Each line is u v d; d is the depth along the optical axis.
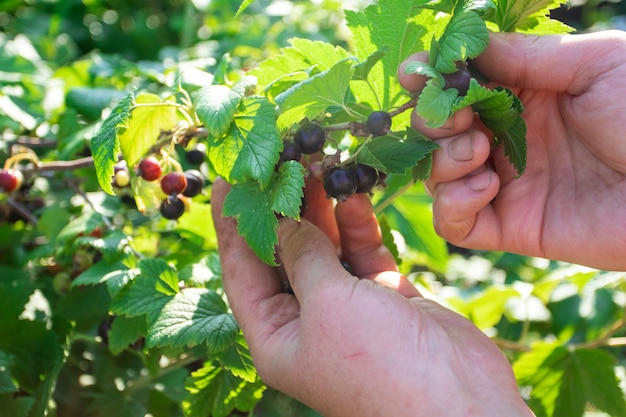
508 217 0.38
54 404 0.44
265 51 0.67
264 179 0.32
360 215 0.39
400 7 0.34
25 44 0.62
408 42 0.35
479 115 0.33
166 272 0.38
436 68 0.31
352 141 0.41
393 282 0.38
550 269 0.61
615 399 0.46
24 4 0.86
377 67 0.36
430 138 0.33
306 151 0.35
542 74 0.34
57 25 0.76
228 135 0.33
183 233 0.46
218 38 0.77
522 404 0.31
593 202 0.37
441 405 0.31
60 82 0.57
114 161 0.34
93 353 0.46
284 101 0.32
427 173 0.33
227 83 0.39
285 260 0.36
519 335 0.63
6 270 0.47
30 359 0.42
